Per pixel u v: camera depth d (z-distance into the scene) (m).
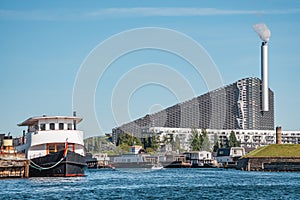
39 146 180.88
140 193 140.75
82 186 157.88
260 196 135.38
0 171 173.50
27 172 176.62
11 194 134.00
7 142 179.75
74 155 178.25
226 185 170.00
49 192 139.38
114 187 158.25
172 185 169.50
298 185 169.00
